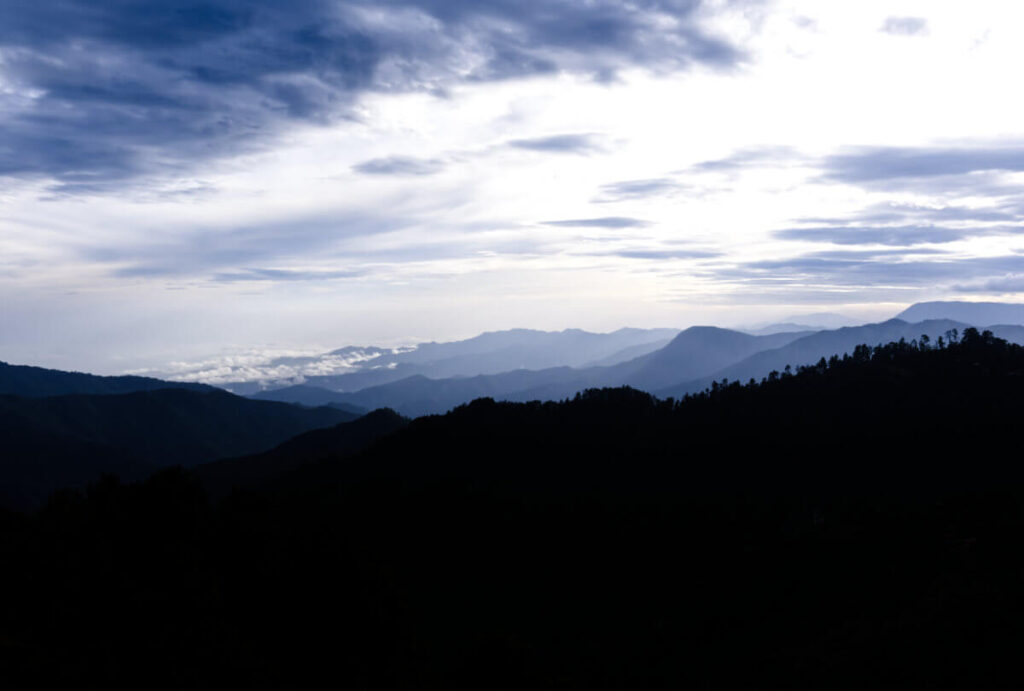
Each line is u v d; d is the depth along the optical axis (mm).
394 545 92312
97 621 37344
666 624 68062
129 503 53781
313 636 44812
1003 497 73562
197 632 39438
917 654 46844
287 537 55000
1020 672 40750
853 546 73625
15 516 49188
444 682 48750
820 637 56750
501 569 86500
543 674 51844
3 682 29734
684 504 98438
